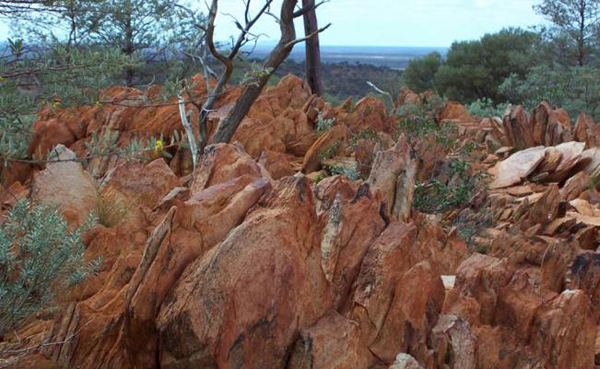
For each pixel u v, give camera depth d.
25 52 3.75
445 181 9.23
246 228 3.30
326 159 10.12
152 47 9.20
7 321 3.25
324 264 4.02
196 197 3.64
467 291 4.50
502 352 4.20
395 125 12.95
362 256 4.09
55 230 3.35
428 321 3.99
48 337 3.43
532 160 10.61
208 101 8.62
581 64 26.72
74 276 3.55
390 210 6.15
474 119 14.87
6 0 3.65
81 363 3.35
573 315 4.29
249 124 10.34
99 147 3.65
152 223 4.89
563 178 10.52
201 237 3.43
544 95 19.67
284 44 8.47
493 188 10.27
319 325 3.50
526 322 4.30
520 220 8.08
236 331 3.18
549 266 5.63
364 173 9.47
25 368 3.23
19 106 3.44
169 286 3.27
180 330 3.08
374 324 3.78
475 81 32.50
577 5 26.36
